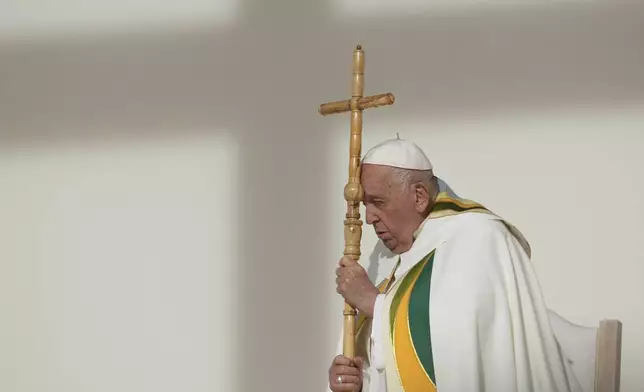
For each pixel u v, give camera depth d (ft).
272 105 35.96
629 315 32.30
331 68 35.50
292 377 34.76
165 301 36.14
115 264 36.70
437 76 34.55
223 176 36.17
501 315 23.75
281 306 35.17
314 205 35.24
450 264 24.32
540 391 23.66
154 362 35.96
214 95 36.52
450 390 23.21
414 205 25.59
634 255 32.55
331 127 35.37
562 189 33.27
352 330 25.00
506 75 34.04
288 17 36.11
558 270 32.91
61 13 38.04
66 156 37.52
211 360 35.50
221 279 35.76
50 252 37.24
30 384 36.68
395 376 24.00
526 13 34.14
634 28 33.32
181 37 37.01
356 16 35.45
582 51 33.58
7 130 37.96
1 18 38.29
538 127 33.68
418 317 24.03
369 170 25.53
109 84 37.42
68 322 36.78
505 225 25.54
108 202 37.01
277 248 35.42
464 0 34.68
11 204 37.65
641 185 32.76
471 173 33.91
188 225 36.24
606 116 33.22
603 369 24.53
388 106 34.76
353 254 25.25
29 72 38.06
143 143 36.96
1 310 37.24
